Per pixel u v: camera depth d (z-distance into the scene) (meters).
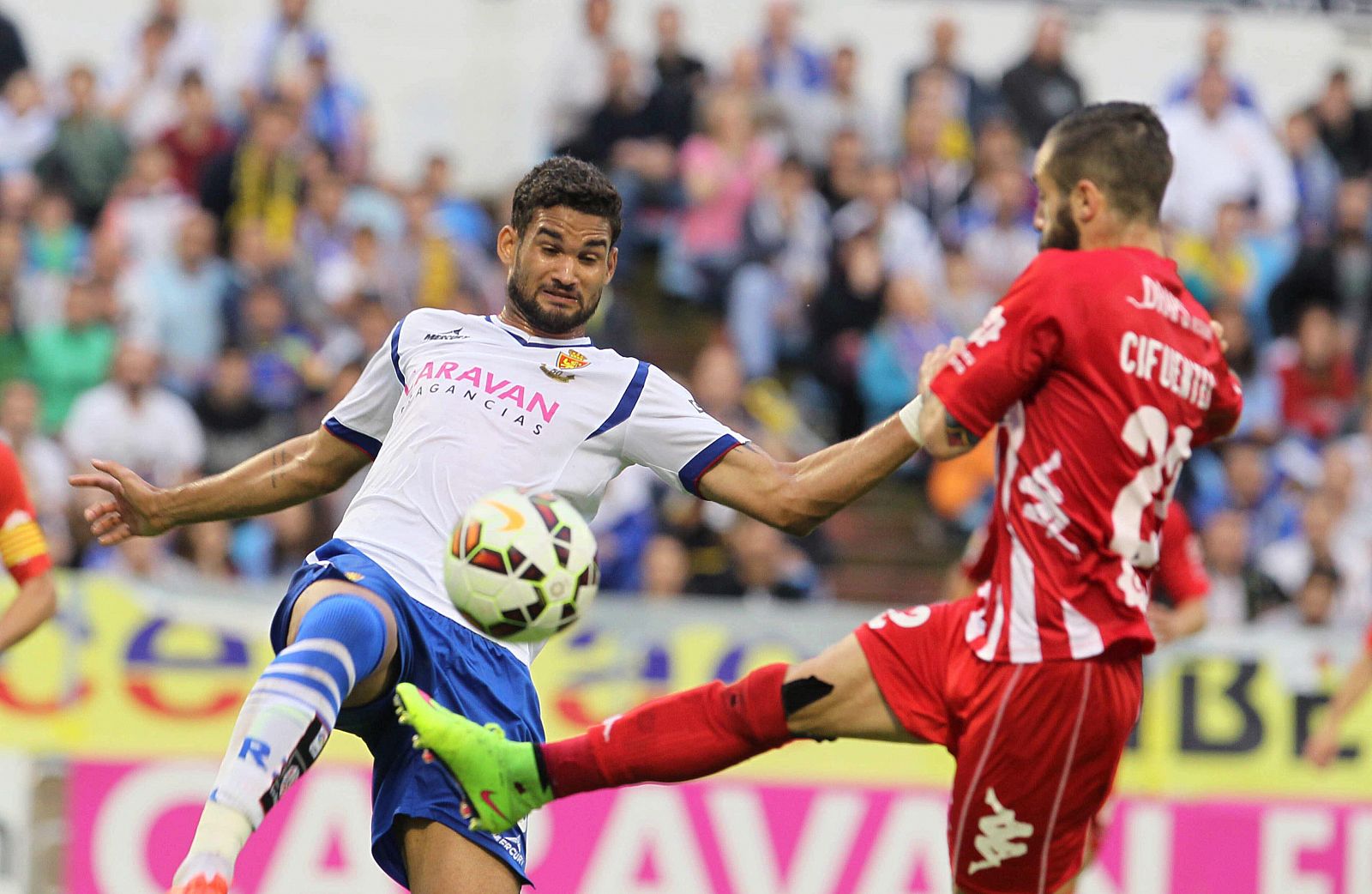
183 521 16.59
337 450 16.41
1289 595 36.59
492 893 15.09
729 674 28.34
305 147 43.06
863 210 42.81
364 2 50.59
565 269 15.52
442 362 15.69
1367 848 29.38
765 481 15.11
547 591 13.65
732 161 42.69
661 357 43.53
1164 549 25.16
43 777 26.58
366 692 14.78
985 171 44.34
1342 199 46.62
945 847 28.47
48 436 37.16
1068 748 13.95
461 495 15.10
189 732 27.08
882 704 14.62
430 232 41.31
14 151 43.44
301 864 26.88
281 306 38.72
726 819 27.95
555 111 46.12
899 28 51.25
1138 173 14.20
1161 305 14.04
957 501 40.69
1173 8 52.03
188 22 46.62
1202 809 29.08
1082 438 13.73
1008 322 13.84
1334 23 53.12
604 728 14.70
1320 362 43.31
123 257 39.69
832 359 40.91
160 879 26.69
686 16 50.59
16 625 20.88
